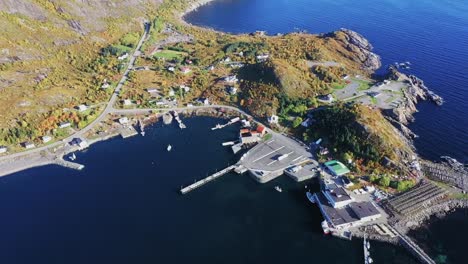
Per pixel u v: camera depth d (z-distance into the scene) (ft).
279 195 574.56
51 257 479.41
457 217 533.96
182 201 563.48
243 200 566.36
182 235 508.94
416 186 577.84
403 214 530.27
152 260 473.67
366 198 556.10
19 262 473.26
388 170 598.34
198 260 474.08
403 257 479.82
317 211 545.44
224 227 520.83
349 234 503.20
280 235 509.35
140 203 559.79
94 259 475.72
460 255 481.46
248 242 499.10
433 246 492.13
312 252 485.97
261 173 607.37
